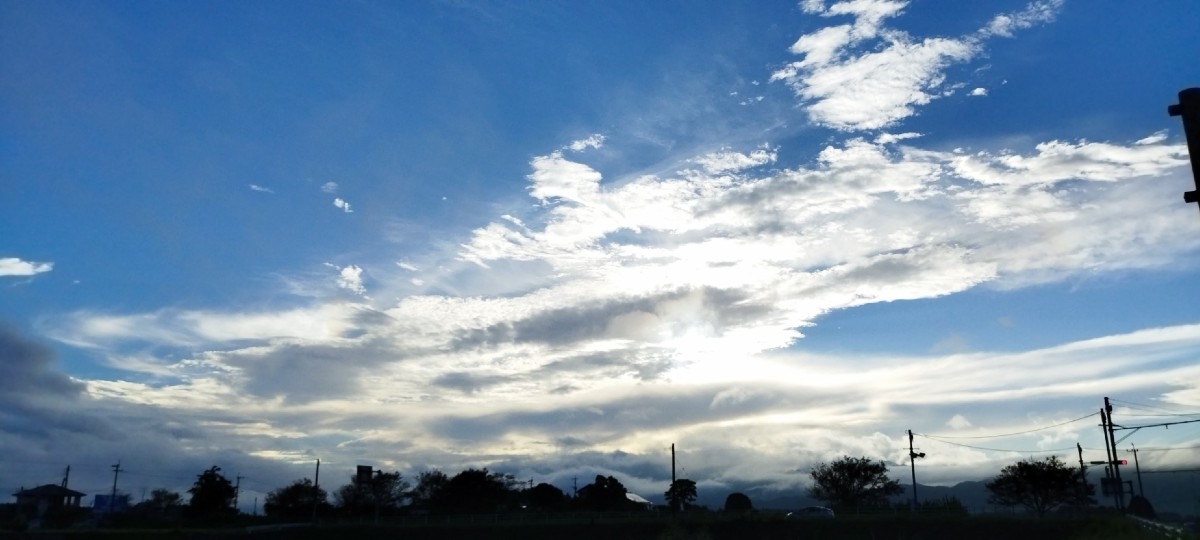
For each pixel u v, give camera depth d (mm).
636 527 79062
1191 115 9609
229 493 119938
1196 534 38062
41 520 110625
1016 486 89938
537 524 82125
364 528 84000
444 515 107312
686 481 135250
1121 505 68312
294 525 93250
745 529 75000
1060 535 64688
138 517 118000
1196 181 9438
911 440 90938
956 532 70438
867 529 72562
